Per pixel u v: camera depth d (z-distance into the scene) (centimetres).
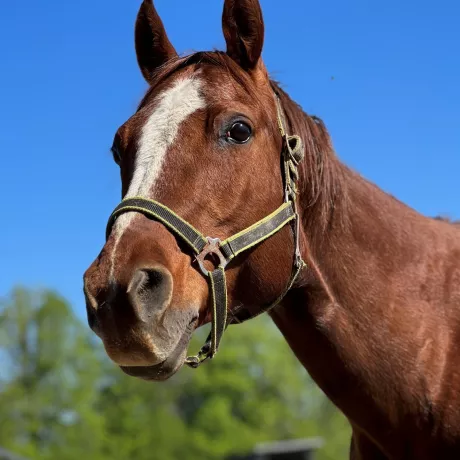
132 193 290
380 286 345
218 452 3938
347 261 345
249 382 4041
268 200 317
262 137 318
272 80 351
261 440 3984
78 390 3847
